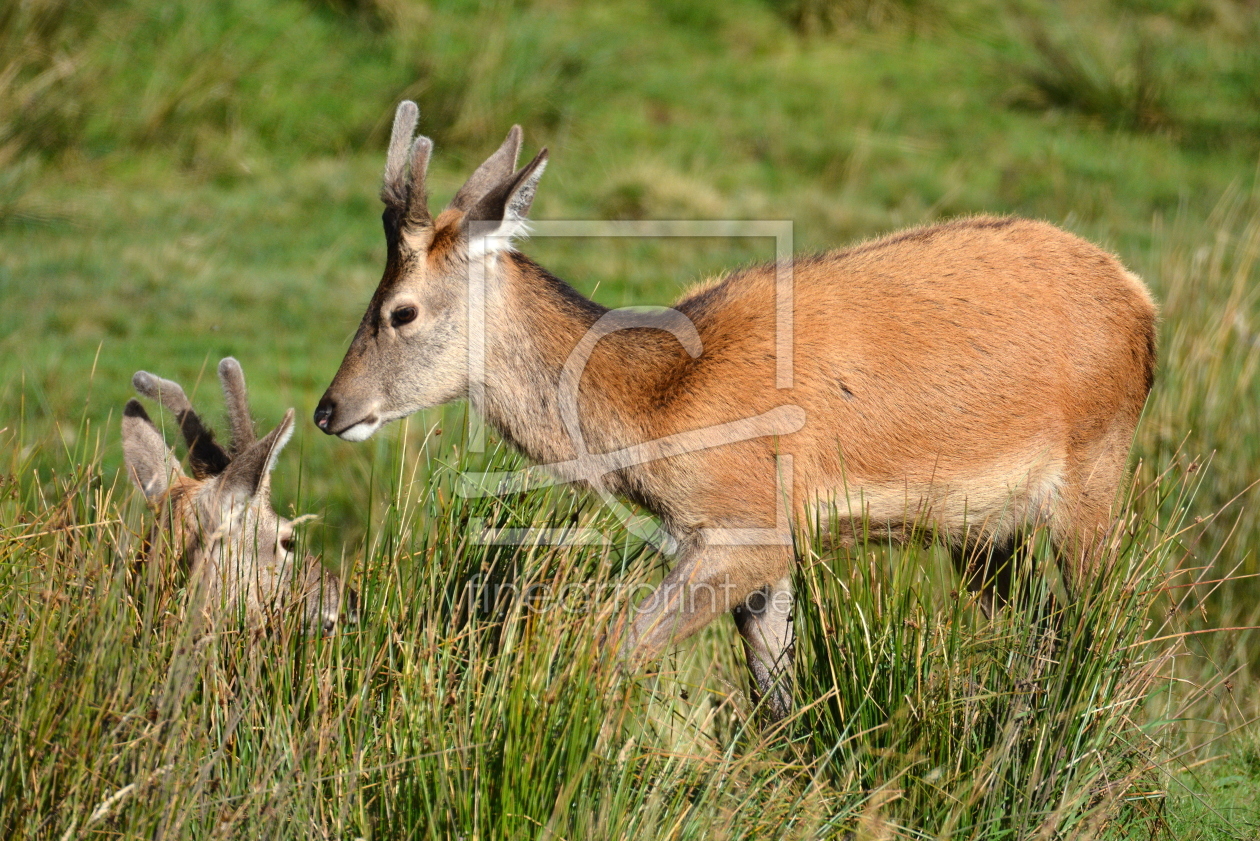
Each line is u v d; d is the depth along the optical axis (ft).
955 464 50.78
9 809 35.42
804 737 44.21
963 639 44.83
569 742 37.83
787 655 50.72
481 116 125.39
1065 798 42.65
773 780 42.96
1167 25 167.94
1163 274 87.92
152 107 123.03
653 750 40.88
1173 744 49.75
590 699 38.86
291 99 129.70
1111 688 45.06
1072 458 52.80
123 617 38.88
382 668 42.57
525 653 38.93
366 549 45.60
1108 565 46.50
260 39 136.56
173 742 36.22
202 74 127.44
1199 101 148.87
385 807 37.73
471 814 37.40
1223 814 47.65
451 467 49.06
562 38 143.23
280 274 102.17
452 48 137.18
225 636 41.60
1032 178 127.34
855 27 157.48
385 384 50.60
